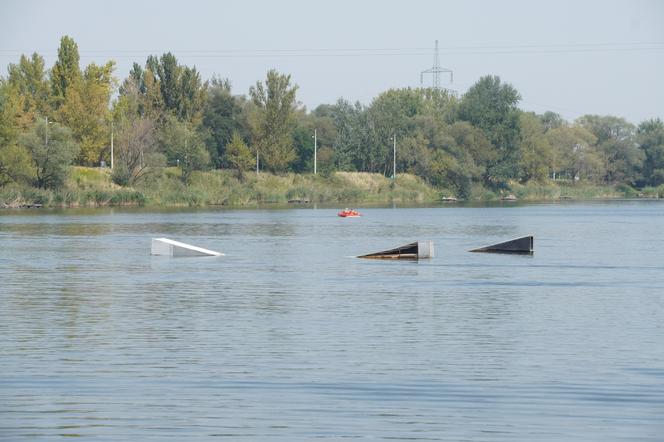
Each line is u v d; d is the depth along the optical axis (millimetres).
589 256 127688
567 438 40219
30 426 41625
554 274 102812
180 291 86500
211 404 45031
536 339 61125
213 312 73000
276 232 184500
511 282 94688
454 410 44219
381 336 62188
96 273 103250
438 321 68562
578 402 45562
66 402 45250
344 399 45969
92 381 49219
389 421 42469
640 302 79125
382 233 182875
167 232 182625
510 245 134625
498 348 58062
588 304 77938
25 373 50906
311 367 52625
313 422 42312
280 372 51344
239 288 89000
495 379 49906
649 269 108750
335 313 72562
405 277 99375
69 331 63812
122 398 45938
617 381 49438
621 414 43625
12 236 168875
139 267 110500
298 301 79562
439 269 108500
